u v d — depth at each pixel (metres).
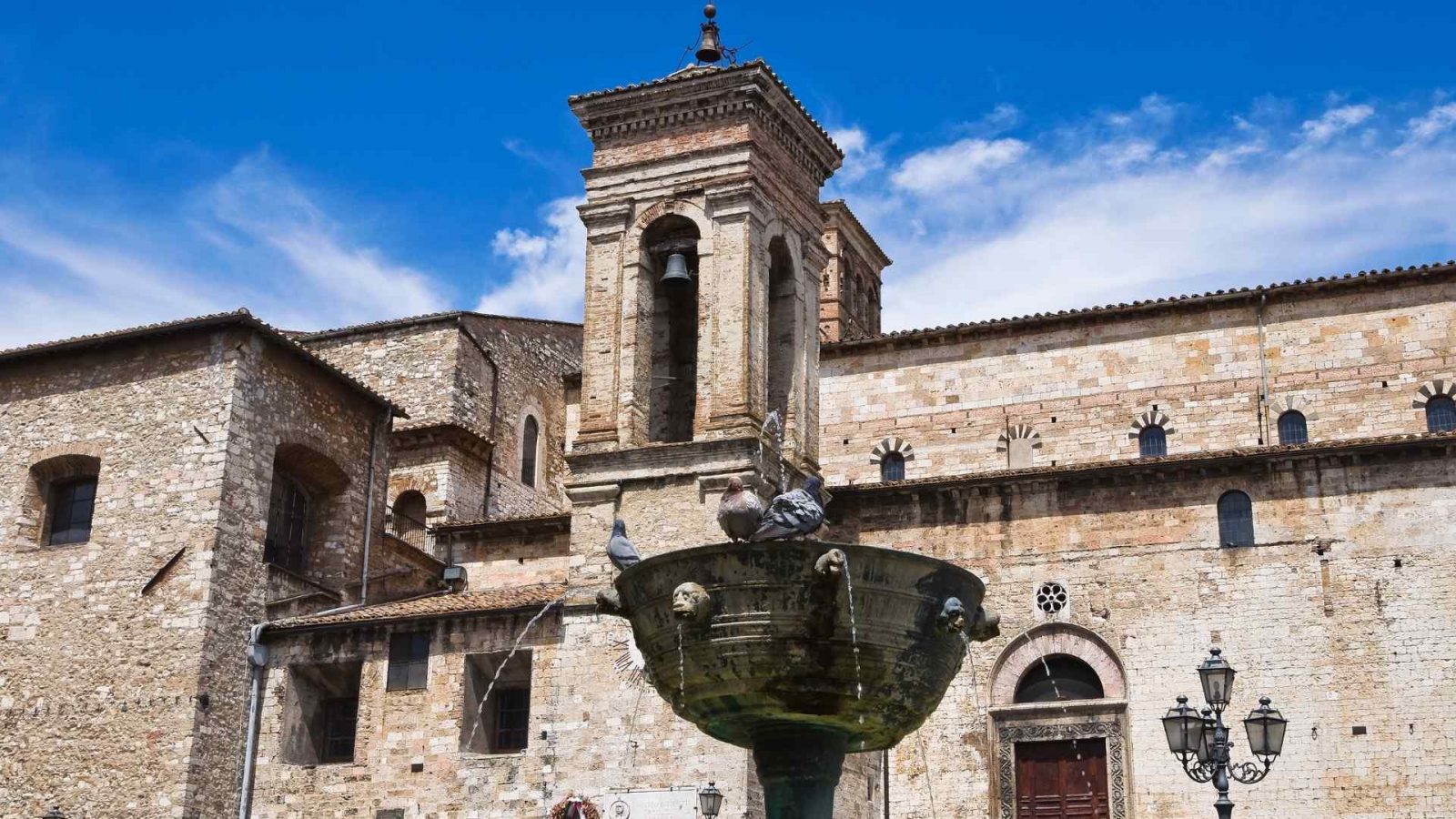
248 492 46.47
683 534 41.09
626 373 43.41
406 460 57.34
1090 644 43.34
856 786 42.22
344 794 43.91
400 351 59.53
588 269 44.84
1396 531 41.53
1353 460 42.34
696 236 45.28
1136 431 49.53
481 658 44.22
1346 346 48.25
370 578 50.41
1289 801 40.50
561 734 41.03
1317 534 42.12
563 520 49.66
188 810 42.84
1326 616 41.47
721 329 42.75
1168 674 42.31
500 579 50.41
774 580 22.75
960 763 43.47
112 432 47.47
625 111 45.44
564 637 41.81
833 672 22.94
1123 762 42.03
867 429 52.53
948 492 45.47
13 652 46.12
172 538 45.56
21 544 47.31
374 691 44.62
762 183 44.44
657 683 24.25
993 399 51.41
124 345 48.12
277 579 47.00
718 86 44.50
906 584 23.06
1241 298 49.34
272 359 48.12
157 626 44.81
